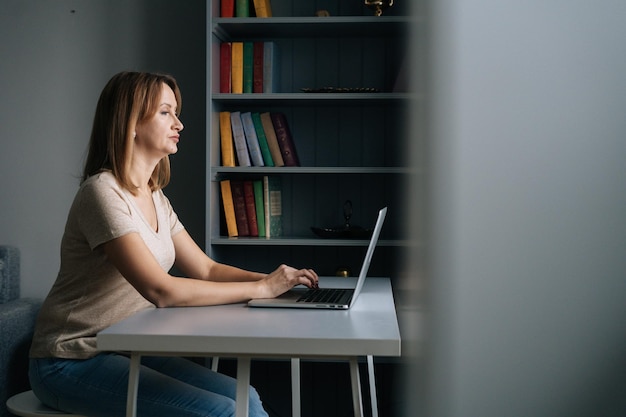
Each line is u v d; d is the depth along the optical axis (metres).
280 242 3.21
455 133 0.99
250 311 1.78
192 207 3.62
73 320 1.90
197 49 3.60
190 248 2.36
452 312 0.99
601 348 0.96
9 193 3.71
